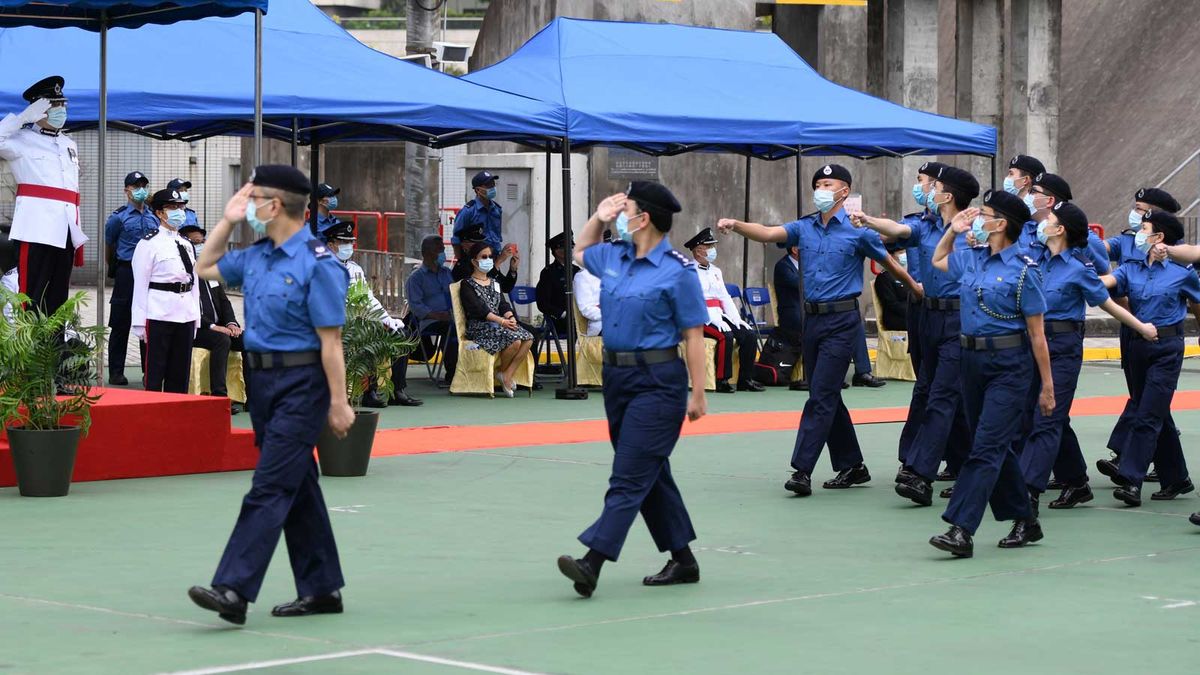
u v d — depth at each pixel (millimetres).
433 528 11039
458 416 17562
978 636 8047
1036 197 12047
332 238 17797
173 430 13133
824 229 12562
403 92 17375
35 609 8391
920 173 12438
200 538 10469
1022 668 7398
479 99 17938
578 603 8703
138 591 8859
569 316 19438
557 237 20516
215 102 16438
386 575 9422
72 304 12094
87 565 9570
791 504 12320
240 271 8180
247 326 8062
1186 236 33438
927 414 12281
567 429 16531
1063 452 12352
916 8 29594
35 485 11953
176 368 16578
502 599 8789
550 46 20609
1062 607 8773
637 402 8836
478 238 19531
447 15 53406
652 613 8484
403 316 20750
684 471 14000
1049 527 11508
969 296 10305
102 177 15172
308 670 7160
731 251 27938
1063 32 50688
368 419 13320
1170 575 9734
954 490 10320
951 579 9539
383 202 36688
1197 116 44188
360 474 13375
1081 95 47594
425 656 7453
